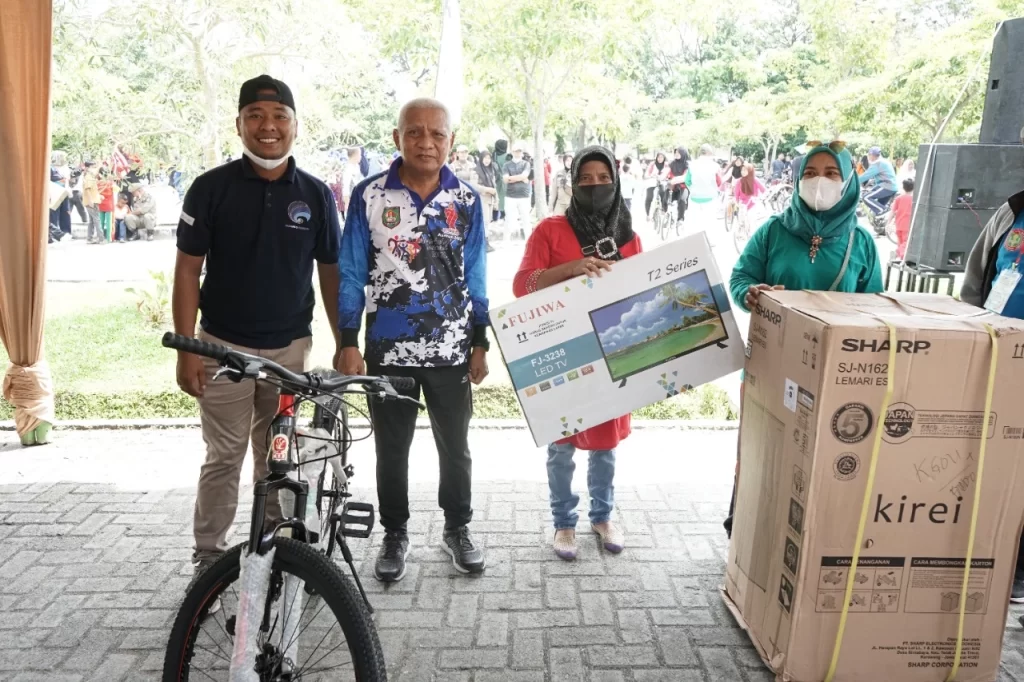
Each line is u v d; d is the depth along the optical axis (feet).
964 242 13.70
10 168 14.03
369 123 26.61
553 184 29.12
